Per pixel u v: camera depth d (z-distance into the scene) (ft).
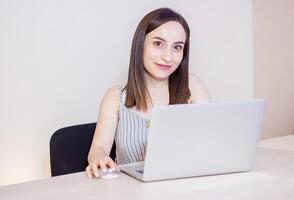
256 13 9.36
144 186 3.22
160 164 3.28
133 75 5.16
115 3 7.12
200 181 3.34
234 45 9.01
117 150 5.23
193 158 3.35
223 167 3.49
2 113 6.23
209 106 3.23
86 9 6.81
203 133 3.30
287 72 10.25
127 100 5.17
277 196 2.89
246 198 2.86
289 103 10.36
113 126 5.21
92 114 7.09
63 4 6.58
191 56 8.32
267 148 4.65
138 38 5.03
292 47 10.27
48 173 6.72
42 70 6.50
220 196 2.92
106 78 7.18
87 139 5.14
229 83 9.04
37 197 2.99
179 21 4.97
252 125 3.42
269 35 9.70
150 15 4.94
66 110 6.80
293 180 3.30
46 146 6.67
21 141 6.44
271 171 3.61
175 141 3.24
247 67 9.33
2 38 6.13
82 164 4.96
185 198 2.89
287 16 10.03
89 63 6.95
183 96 5.40
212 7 8.54
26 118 6.45
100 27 7.00
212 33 8.61
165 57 4.86
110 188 3.19
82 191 3.12
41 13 6.40
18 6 6.21
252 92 9.50
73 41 6.74
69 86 6.79
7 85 6.23
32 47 6.38
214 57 8.70
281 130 10.27
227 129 3.36
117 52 7.25
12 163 6.39
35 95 6.48
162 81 5.37
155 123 3.12
